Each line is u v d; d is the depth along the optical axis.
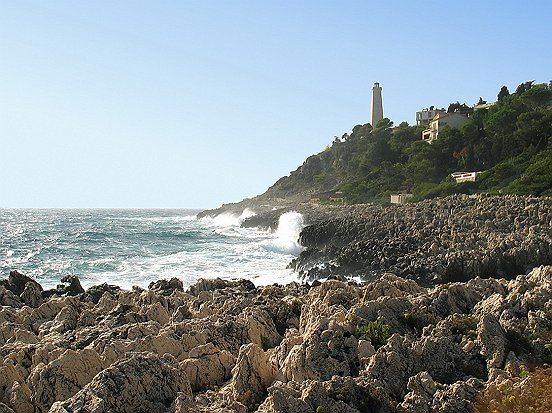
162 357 16.23
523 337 16.83
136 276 53.47
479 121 123.00
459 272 44.69
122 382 14.31
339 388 14.16
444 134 121.75
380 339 17.98
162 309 25.77
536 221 55.78
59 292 36.72
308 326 20.64
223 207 195.50
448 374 16.12
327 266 53.16
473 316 18.67
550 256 44.25
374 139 175.75
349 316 19.44
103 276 53.66
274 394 13.65
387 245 53.62
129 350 18.75
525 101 116.00
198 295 31.94
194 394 16.62
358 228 69.94
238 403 14.85
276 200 180.62
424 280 44.81
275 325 24.66
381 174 135.88
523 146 99.38
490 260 44.50
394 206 84.69
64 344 21.05
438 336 17.25
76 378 16.67
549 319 17.27
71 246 83.62
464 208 67.50
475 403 13.74
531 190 74.00
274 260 65.69
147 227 135.75
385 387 15.05
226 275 54.25
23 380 17.27
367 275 48.97
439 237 55.31
